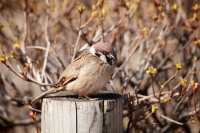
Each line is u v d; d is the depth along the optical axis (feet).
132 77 35.22
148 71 29.68
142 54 37.32
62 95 27.55
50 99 24.41
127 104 32.09
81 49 34.60
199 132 34.42
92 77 27.94
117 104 23.66
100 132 23.17
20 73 29.96
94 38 35.06
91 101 23.31
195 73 35.47
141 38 35.45
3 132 42.73
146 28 35.58
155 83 37.78
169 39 40.29
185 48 38.27
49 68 37.01
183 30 39.37
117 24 35.76
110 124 23.39
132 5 37.14
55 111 23.45
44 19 41.39
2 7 44.75
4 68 40.75
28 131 44.98
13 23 42.96
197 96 35.42
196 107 34.63
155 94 32.40
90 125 23.04
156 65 37.70
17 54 35.06
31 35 38.55
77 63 28.55
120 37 37.60
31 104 30.42
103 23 36.01
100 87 28.35
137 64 37.32
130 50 36.24
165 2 37.88
